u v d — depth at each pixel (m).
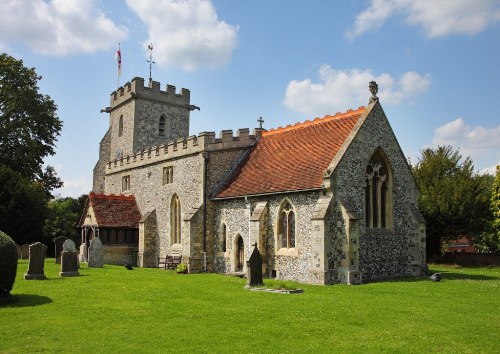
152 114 41.31
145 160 35.28
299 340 10.47
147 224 33.06
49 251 45.00
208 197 28.20
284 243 23.64
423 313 13.33
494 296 16.64
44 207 39.09
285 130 29.39
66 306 14.37
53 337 10.61
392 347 9.92
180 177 30.69
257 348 9.82
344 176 21.86
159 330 11.27
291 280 22.47
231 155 29.48
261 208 24.38
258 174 26.67
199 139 28.80
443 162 39.12
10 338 10.53
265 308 14.07
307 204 22.27
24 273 23.38
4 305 14.46
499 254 38.31
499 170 42.75
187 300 15.65
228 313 13.30
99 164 45.22
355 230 20.97
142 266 32.44
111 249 33.53
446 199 36.25
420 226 24.91
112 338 10.54
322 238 20.61
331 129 25.64
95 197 34.91
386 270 23.48
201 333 10.99
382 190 24.34
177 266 27.66
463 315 13.09
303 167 24.03
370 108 23.86
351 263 20.72
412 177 25.70
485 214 38.25
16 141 41.72
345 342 10.30
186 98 43.47
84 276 22.97
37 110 42.72
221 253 27.41
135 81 40.47
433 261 38.31
